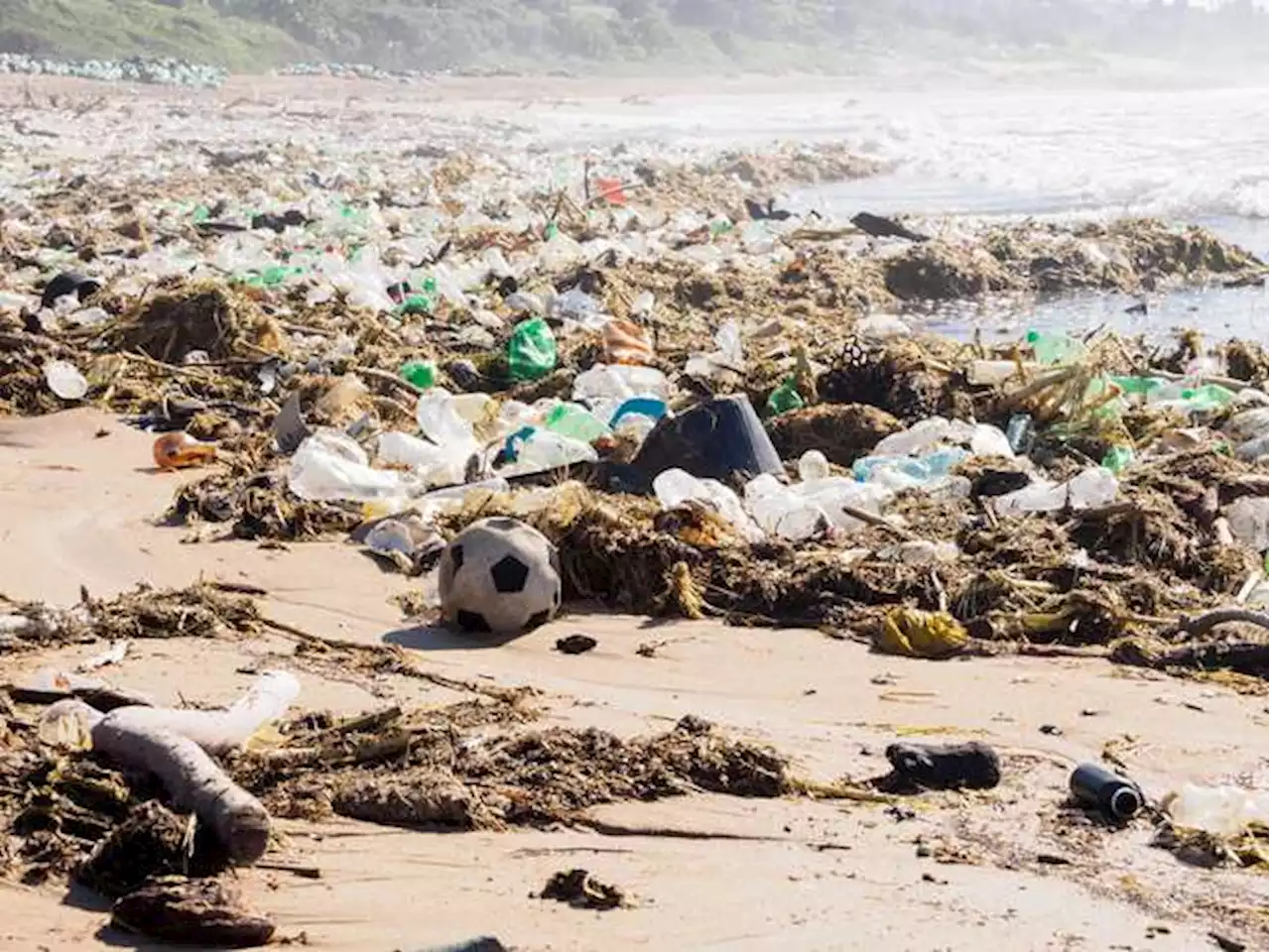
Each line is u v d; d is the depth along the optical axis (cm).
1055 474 1316
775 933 559
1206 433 1398
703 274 2470
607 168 4550
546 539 988
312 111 8169
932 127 6756
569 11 17125
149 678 841
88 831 633
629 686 862
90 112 7338
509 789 688
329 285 2153
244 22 14075
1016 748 761
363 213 2998
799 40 18438
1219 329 2309
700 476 1267
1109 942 556
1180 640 924
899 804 688
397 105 9212
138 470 1351
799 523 1131
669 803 684
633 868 620
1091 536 1106
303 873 612
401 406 1520
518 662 901
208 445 1373
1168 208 3666
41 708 777
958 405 1477
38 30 12019
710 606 995
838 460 1402
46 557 1102
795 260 2641
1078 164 4759
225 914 554
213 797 619
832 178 4678
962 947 550
